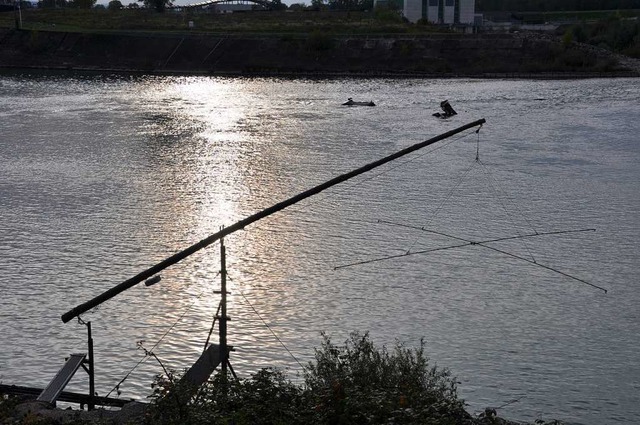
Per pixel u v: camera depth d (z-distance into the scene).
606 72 152.12
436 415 17.17
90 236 44.19
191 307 33.53
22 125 86.06
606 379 26.97
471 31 197.00
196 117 93.62
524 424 19.64
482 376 27.03
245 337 30.30
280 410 17.30
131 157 68.25
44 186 57.03
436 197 53.19
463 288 35.72
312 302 34.09
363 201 52.16
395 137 78.44
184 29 186.50
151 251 41.47
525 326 31.38
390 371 20.47
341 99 113.75
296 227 46.03
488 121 89.12
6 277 37.22
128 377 27.23
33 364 28.28
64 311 33.12
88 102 108.19
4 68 167.12
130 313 32.84
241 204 51.75
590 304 33.81
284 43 171.25
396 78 152.25
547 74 151.00
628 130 81.44
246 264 39.34
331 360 21.42
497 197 53.16
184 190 55.81
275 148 72.50
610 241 42.91
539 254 40.66
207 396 18.16
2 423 18.81
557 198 52.88
